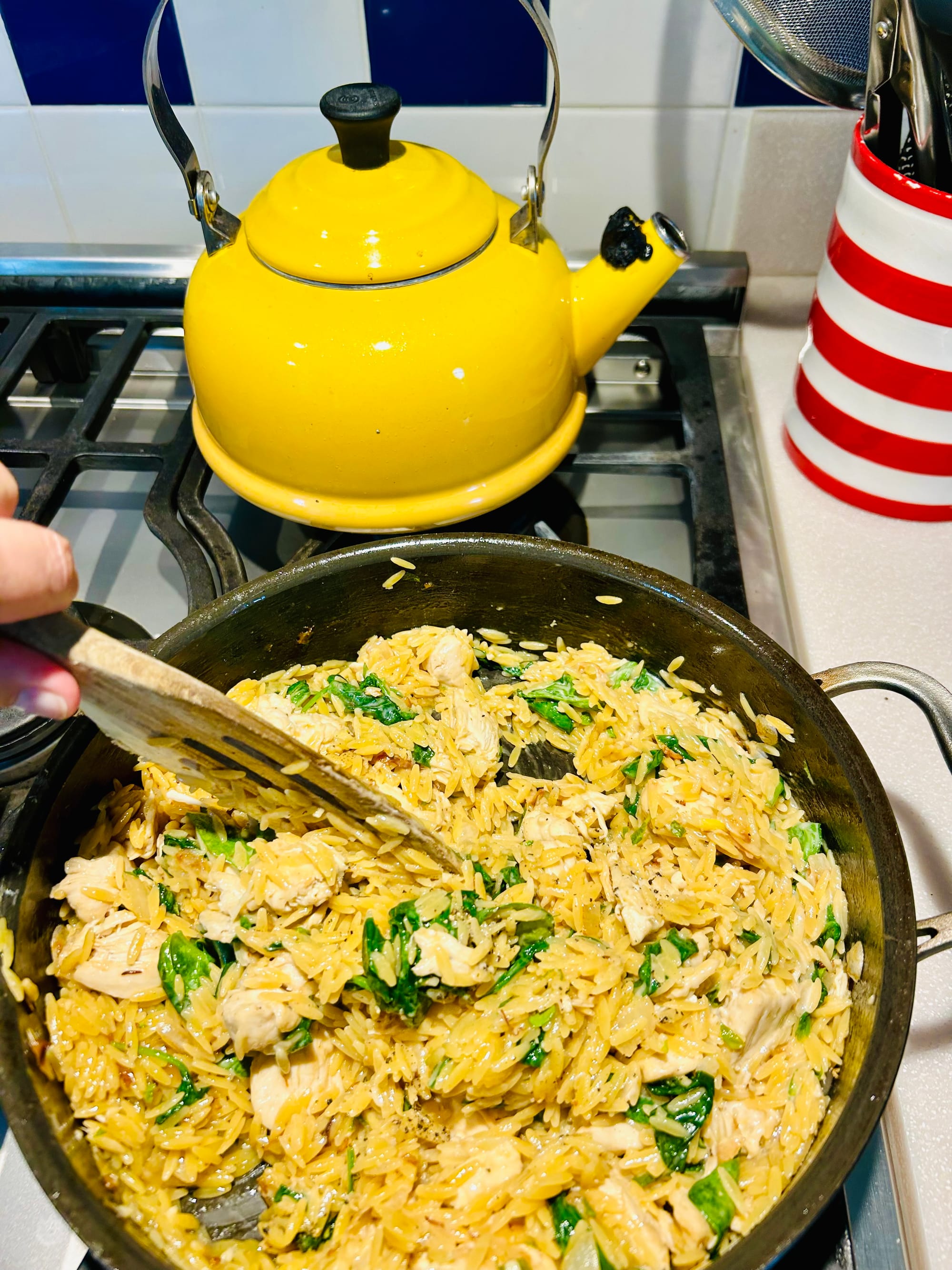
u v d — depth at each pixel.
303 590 0.39
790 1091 0.33
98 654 0.26
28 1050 0.29
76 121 0.54
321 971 0.34
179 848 0.38
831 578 0.46
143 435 0.56
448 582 0.41
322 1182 0.32
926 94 0.39
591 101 0.52
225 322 0.39
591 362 0.45
